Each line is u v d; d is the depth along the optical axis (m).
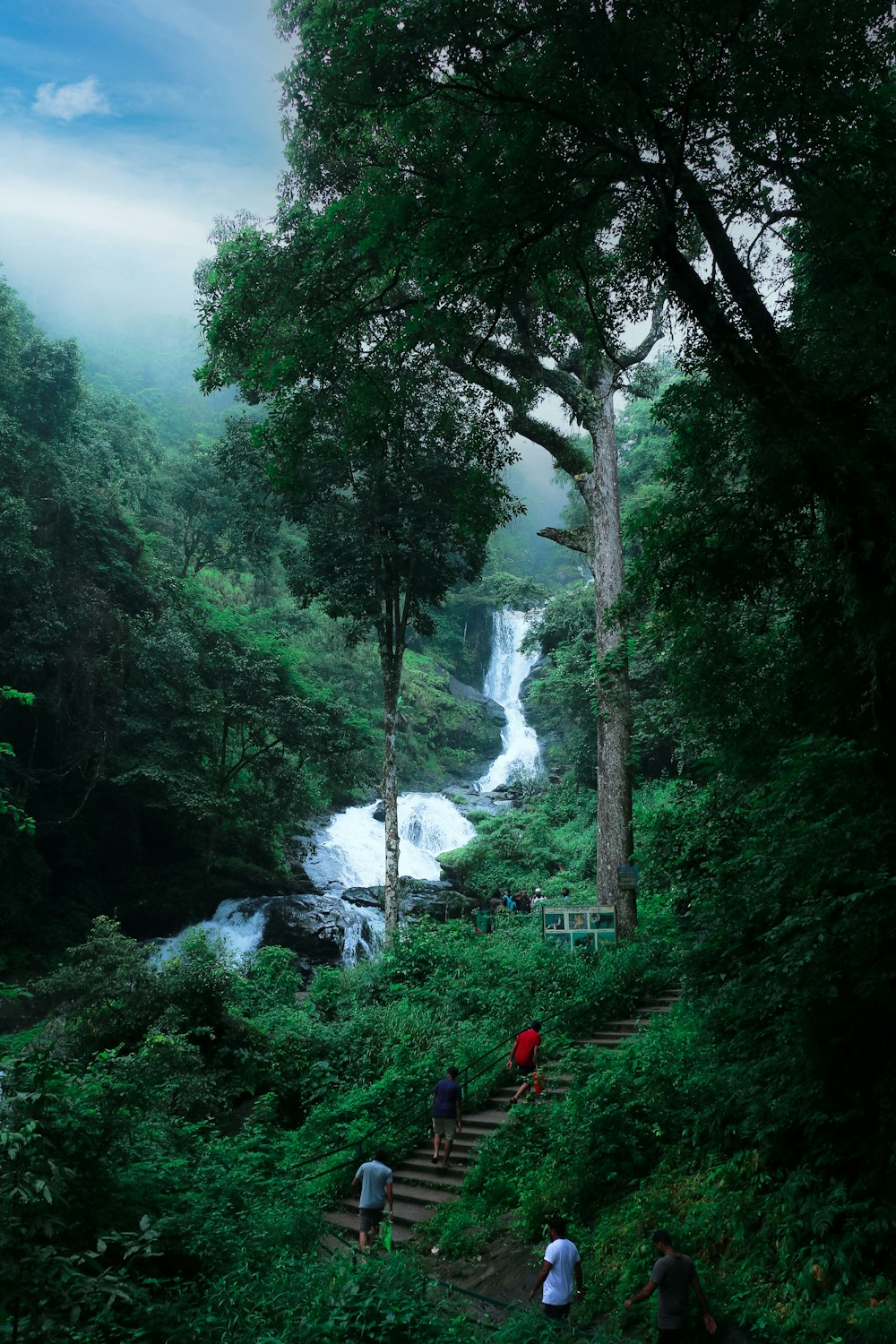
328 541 23.14
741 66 6.59
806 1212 6.74
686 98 6.75
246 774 34.75
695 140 7.16
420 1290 6.50
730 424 8.12
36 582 27.61
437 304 8.45
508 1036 14.33
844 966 6.97
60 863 27.34
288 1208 8.84
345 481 23.03
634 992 14.93
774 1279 6.59
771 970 7.32
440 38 7.06
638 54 6.88
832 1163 6.94
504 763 51.75
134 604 32.41
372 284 10.20
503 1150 10.95
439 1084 11.91
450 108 8.09
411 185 7.77
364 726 33.59
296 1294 6.11
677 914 12.50
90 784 28.20
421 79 7.47
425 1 6.88
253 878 31.47
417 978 19.17
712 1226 7.38
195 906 29.28
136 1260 6.38
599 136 7.11
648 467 41.03
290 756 34.50
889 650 7.09
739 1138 8.27
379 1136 12.32
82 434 37.69
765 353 7.36
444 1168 11.46
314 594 24.80
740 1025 9.54
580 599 36.56
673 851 12.79
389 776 22.89
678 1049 10.30
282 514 25.45
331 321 9.28
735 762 9.58
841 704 8.23
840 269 7.56
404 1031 15.84
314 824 39.41
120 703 29.20
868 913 6.62
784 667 8.90
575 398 20.44
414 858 38.31
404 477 22.83
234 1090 14.02
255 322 11.01
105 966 14.72
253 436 9.92
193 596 35.62
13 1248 5.25
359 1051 15.66
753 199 7.30
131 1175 7.18
